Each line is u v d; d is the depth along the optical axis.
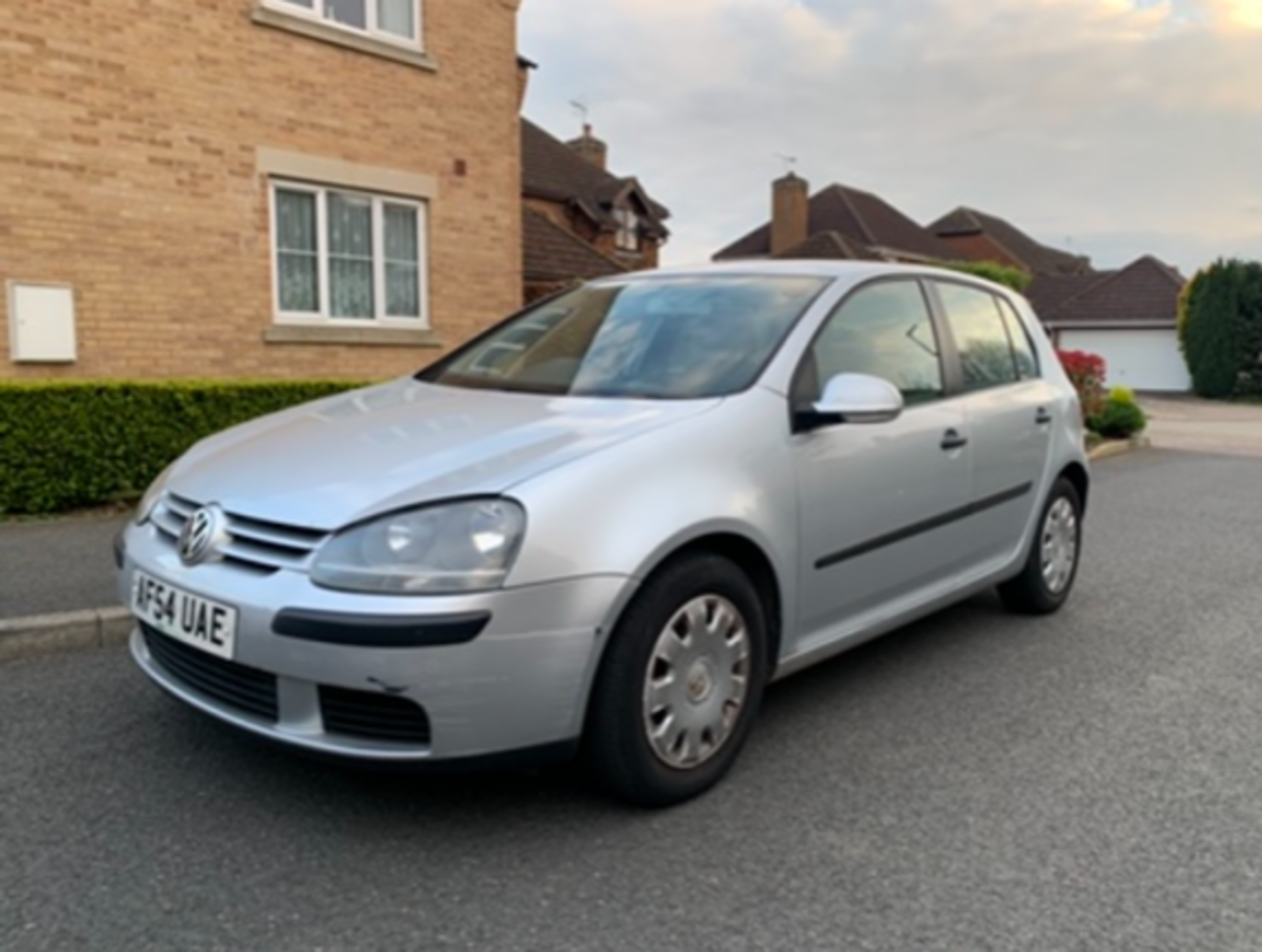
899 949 2.42
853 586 3.72
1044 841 2.94
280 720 2.77
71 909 2.52
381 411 3.62
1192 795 3.25
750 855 2.83
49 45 7.76
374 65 9.96
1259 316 30.64
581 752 2.92
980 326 4.78
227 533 2.93
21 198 7.70
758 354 3.63
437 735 2.64
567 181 23.80
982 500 4.43
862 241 37.31
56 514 7.07
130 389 7.37
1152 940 2.46
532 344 4.27
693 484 3.05
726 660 3.19
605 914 2.54
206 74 8.70
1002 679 4.30
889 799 3.18
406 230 10.54
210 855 2.78
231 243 8.98
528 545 2.69
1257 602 5.66
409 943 2.41
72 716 3.71
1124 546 7.27
